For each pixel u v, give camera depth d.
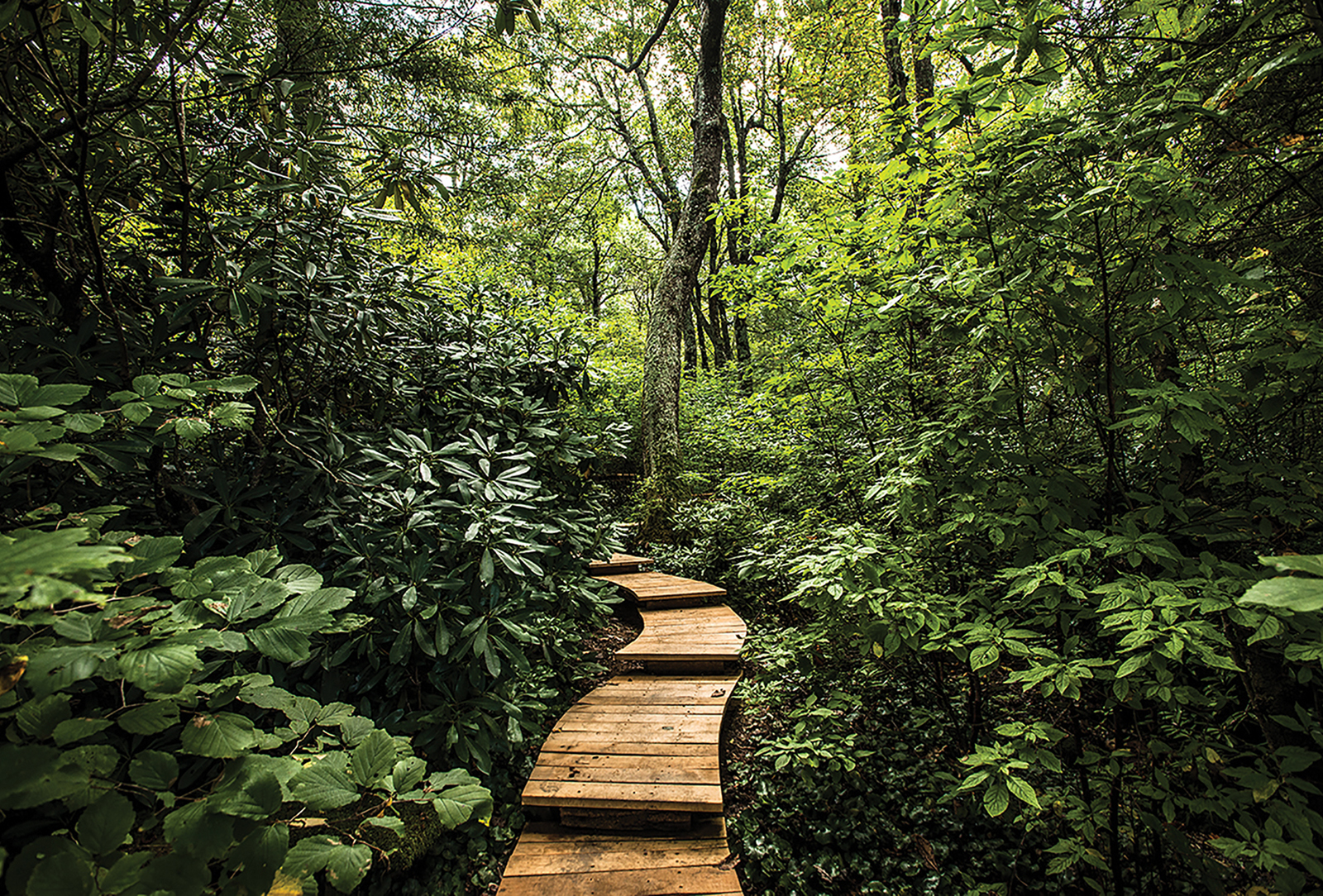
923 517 2.59
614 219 14.81
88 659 0.90
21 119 1.78
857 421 3.59
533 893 1.88
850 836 2.22
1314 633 1.43
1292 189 1.96
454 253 4.75
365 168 2.83
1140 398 1.67
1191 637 1.43
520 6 1.90
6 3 1.42
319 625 1.18
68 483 1.86
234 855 1.00
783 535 3.71
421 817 2.10
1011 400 2.23
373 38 4.45
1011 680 1.76
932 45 1.99
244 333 2.52
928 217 2.32
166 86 2.17
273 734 1.25
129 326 2.10
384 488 2.47
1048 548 1.96
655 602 4.14
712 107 6.52
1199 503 1.85
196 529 2.03
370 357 2.84
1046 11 1.68
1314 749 1.91
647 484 6.11
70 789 0.91
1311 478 1.62
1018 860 2.11
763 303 3.80
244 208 2.52
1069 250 1.94
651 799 2.15
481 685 2.36
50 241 2.00
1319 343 1.50
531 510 2.87
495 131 7.74
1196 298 1.73
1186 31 1.92
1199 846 2.11
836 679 3.00
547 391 3.68
